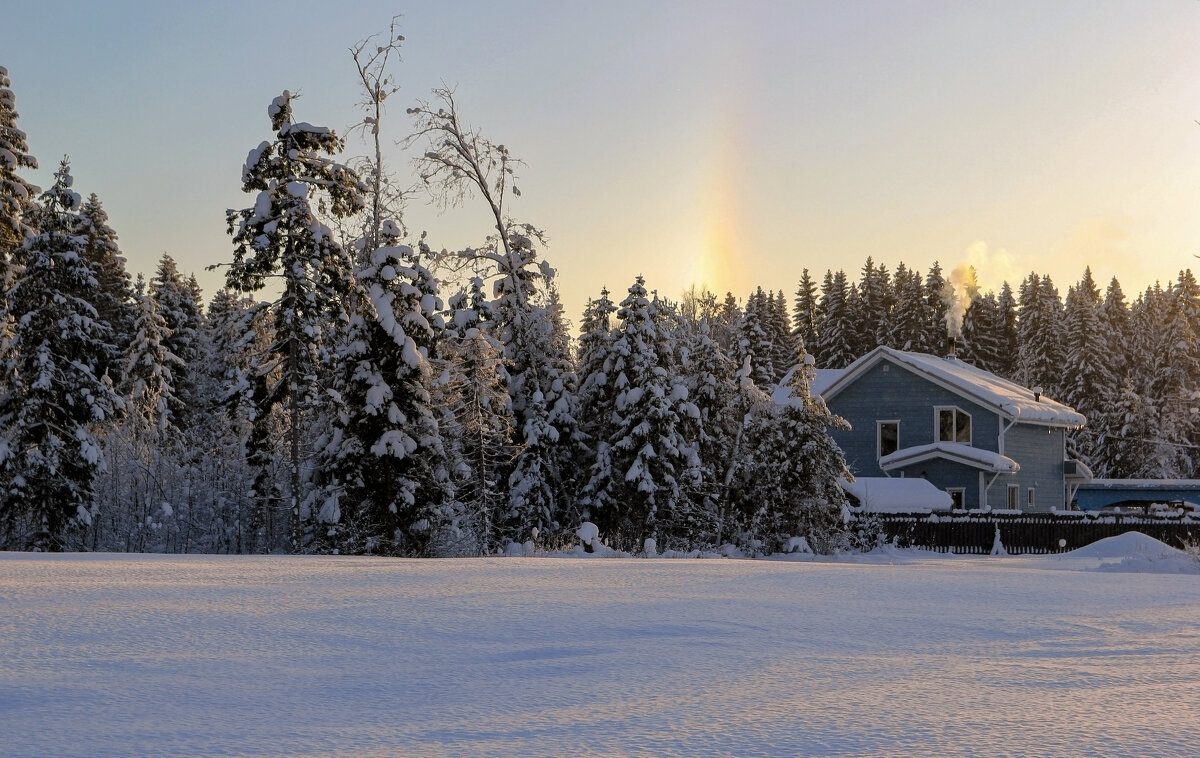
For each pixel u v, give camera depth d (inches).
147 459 1472.7
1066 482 2346.2
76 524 1316.4
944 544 1724.9
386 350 1300.4
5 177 1547.7
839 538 1609.3
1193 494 2677.2
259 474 1440.7
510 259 1692.9
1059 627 406.9
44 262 1302.9
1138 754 195.3
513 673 293.0
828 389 2213.3
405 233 1530.5
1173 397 3737.7
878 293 4722.0
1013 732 215.3
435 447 1316.4
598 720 229.3
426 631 374.0
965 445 2089.1
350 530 1301.7
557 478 1622.8
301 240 1275.8
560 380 1644.9
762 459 1605.6
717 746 202.8
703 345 1855.3
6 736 212.8
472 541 1389.0
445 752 198.7
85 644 332.5
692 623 404.2
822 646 348.8
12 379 1301.7
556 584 570.6
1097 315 4379.9
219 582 545.0
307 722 227.8
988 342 4416.8
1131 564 1148.5
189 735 214.4
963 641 364.5
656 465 1593.3
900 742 205.8
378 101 1518.2
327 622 393.1
